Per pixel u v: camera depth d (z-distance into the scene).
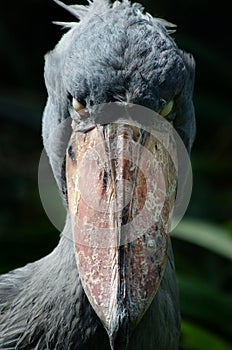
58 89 9.11
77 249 8.09
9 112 20.73
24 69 23.00
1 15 23.36
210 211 17.06
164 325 9.38
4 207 18.98
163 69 8.41
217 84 20.34
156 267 7.92
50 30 23.50
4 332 9.50
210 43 23.08
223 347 12.79
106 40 8.51
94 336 9.02
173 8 22.53
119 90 8.30
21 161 21.27
